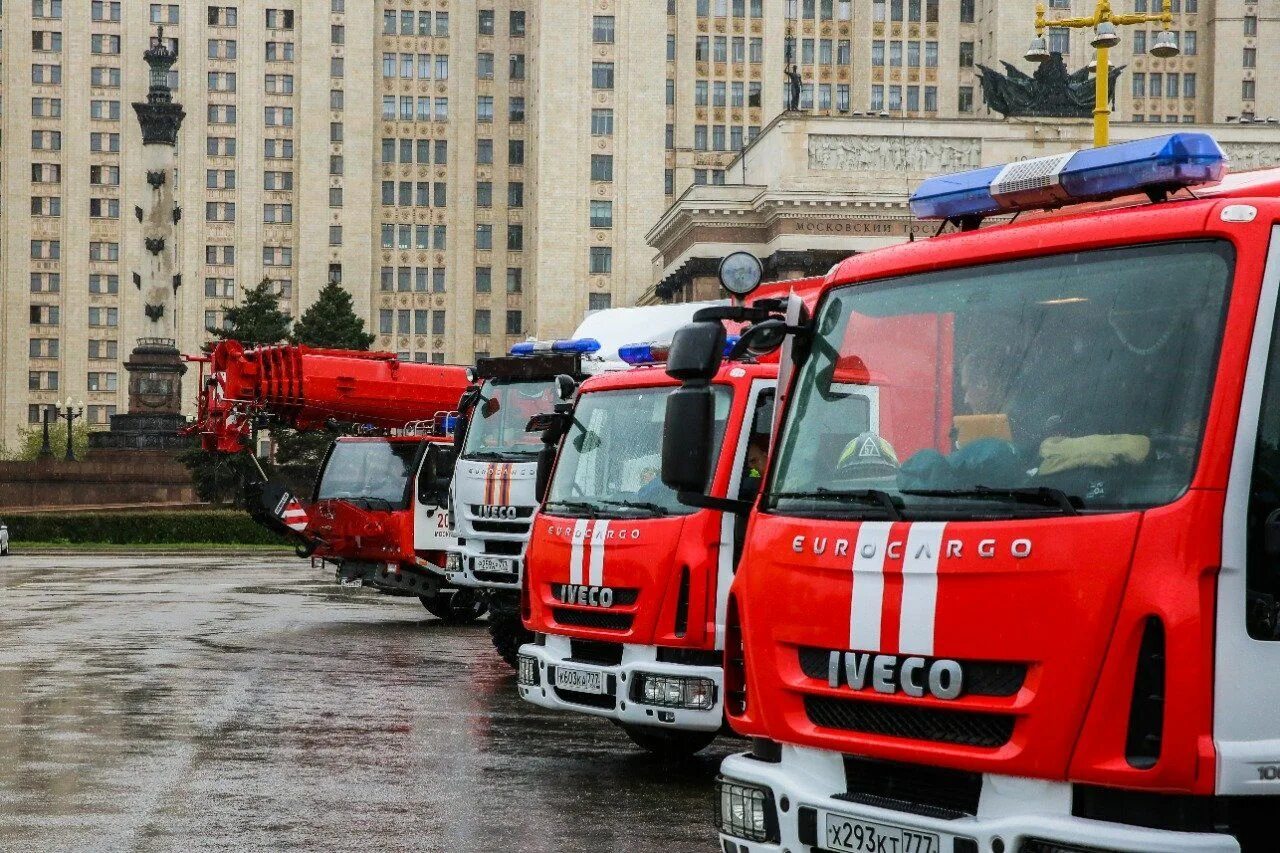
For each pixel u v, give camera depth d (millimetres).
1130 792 5312
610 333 17750
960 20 115062
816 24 116188
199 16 132625
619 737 13055
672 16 117188
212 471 74812
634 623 10953
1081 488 5547
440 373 27578
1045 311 5938
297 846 8859
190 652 19812
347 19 128875
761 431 11000
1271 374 5391
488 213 130625
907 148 77500
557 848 8922
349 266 128625
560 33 113375
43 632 22703
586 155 113812
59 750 12086
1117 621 5285
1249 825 5297
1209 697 5188
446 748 12391
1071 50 108875
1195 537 5234
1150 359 5578
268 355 26812
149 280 92375
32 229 134500
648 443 11555
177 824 9406
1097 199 6539
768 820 6344
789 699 6207
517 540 17406
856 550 5977
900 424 6223
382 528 23719
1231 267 5484
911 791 5859
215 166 132250
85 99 134500
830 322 6707
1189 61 113812
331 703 14977
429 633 22875
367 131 128750
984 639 5547
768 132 80562
